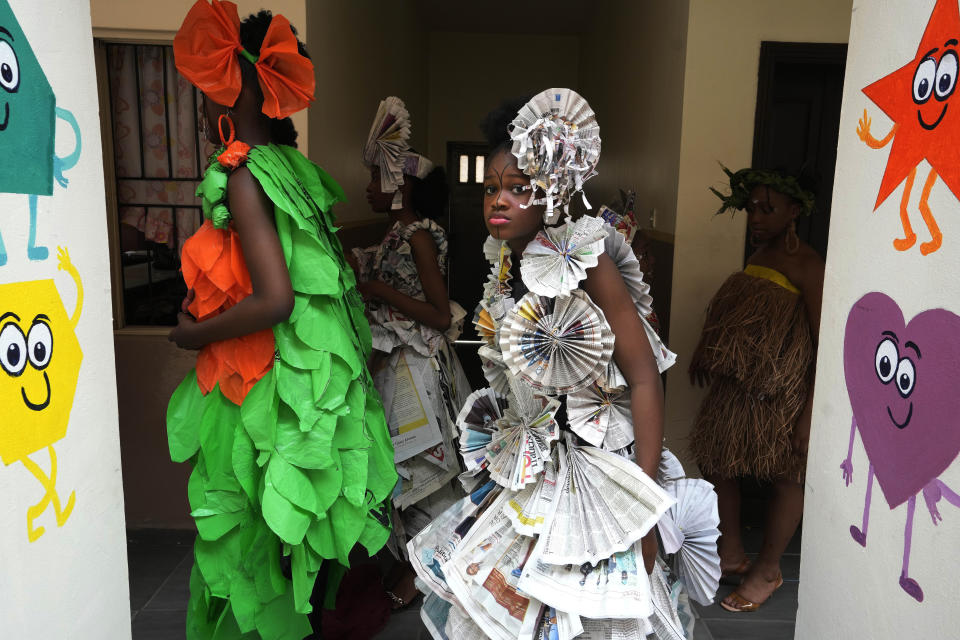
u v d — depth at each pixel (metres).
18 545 1.09
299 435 1.64
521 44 8.55
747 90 3.15
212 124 1.70
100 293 1.31
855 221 1.22
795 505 2.41
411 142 6.72
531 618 1.39
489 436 1.64
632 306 1.39
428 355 2.46
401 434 2.40
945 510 0.97
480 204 8.93
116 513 1.37
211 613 1.81
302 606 1.68
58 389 1.18
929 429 1.01
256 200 1.57
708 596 1.53
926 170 1.02
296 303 1.64
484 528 1.51
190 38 1.55
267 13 1.74
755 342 2.36
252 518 1.71
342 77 3.50
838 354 1.27
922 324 1.02
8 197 1.06
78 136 1.23
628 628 1.39
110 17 2.71
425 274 2.41
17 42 1.07
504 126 1.42
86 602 1.28
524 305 1.37
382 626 2.32
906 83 1.07
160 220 3.00
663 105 3.63
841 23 3.09
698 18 3.10
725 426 2.45
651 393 1.39
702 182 3.21
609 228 1.40
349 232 3.61
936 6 1.00
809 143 3.44
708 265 3.25
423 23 7.70
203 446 1.69
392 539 2.48
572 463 1.45
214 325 1.61
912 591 1.04
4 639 1.06
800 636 1.41
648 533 1.38
